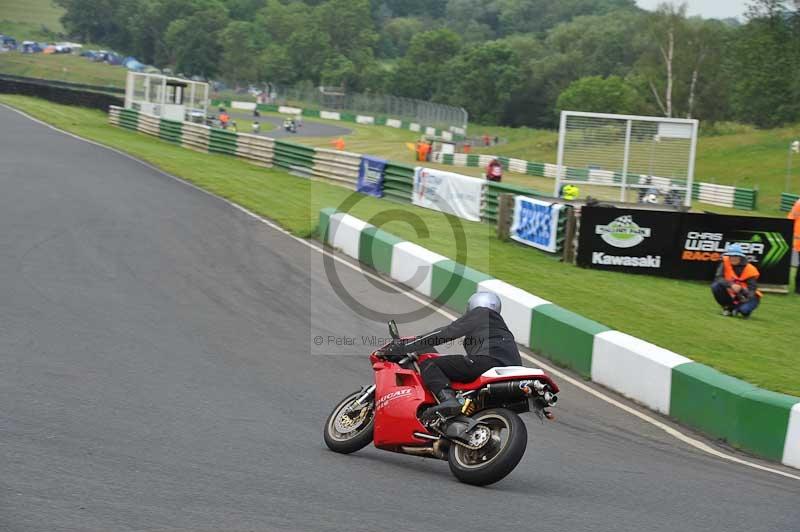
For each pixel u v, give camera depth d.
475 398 12.20
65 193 41.25
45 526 8.86
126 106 97.25
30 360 16.89
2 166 49.38
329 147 111.88
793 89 136.25
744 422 16.12
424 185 48.59
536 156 136.00
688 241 35.38
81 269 26.22
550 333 21.45
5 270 25.11
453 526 9.88
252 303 23.86
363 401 13.28
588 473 13.22
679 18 160.75
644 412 18.03
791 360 22.83
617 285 32.16
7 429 12.45
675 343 23.56
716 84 159.12
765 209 87.12
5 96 112.88
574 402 18.11
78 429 12.85
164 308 22.47
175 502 9.93
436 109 162.00
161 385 16.08
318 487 11.05
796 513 11.96
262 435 13.62
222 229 35.19
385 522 9.80
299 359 19.03
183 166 57.81
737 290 28.45
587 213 35.34
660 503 11.84
